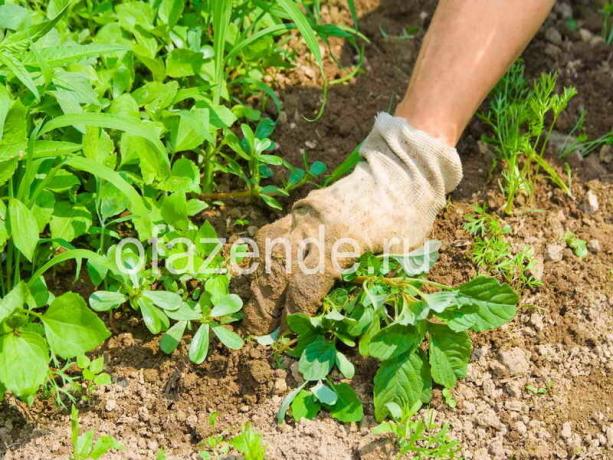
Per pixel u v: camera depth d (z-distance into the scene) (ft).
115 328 3.53
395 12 4.40
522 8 3.44
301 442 3.31
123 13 3.76
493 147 4.02
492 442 3.36
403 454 3.26
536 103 3.78
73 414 3.14
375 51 4.28
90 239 3.59
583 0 4.51
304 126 4.02
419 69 3.50
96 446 3.26
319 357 3.38
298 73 4.14
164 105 3.59
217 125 3.60
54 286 3.57
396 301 3.41
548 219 3.84
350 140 4.01
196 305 3.46
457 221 3.81
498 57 3.45
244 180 3.86
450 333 3.37
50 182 3.40
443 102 3.43
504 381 3.49
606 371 3.52
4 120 3.18
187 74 3.70
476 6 3.44
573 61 4.30
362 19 4.36
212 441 3.27
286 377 3.44
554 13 4.43
